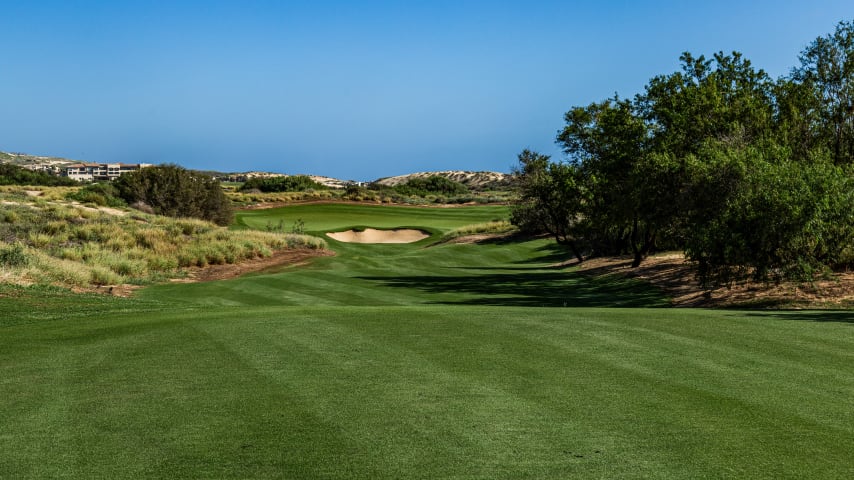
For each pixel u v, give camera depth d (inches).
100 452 183.2
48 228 1170.0
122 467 172.1
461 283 991.0
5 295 569.3
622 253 1512.1
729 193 786.8
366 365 289.3
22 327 395.9
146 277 966.4
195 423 208.8
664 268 1066.7
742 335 362.3
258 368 283.4
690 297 794.8
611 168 1179.3
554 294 900.6
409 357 305.6
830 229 711.7
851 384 259.0
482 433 199.5
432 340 346.6
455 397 239.0
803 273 711.1
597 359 302.4
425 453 182.5
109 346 330.3
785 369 283.7
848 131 986.7
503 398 237.9
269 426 205.9
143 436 196.5
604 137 1301.7
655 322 407.2
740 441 193.2
